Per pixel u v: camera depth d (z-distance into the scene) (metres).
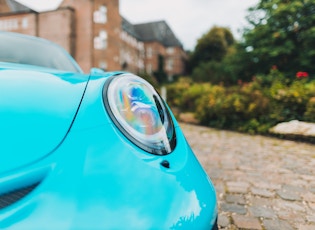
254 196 2.33
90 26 29.61
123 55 39.00
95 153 0.68
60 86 0.94
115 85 0.93
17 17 30.83
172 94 11.12
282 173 3.01
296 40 13.38
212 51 43.69
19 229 0.51
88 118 0.77
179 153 0.84
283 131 5.41
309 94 5.67
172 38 51.47
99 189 0.60
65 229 0.53
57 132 0.71
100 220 0.56
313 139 4.89
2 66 1.09
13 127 0.69
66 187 0.59
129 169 0.67
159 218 0.61
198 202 0.70
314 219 1.92
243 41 15.41
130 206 0.60
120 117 0.80
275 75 8.99
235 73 16.09
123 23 40.91
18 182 0.58
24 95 0.82
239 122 6.46
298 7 12.20
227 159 3.62
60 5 31.34
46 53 1.95
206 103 7.36
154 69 46.97
